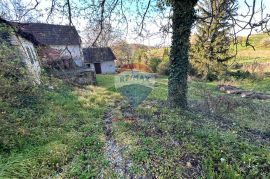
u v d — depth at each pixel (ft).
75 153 15.58
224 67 63.87
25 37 38.32
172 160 14.51
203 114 27.50
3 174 11.59
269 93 46.47
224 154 15.21
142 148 15.98
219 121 25.08
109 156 15.42
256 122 25.02
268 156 14.84
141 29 22.63
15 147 14.92
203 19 19.39
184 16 24.85
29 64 31.65
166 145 16.56
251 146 16.70
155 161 14.40
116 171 13.61
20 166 12.66
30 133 17.33
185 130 19.71
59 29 20.18
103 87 48.06
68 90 37.47
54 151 14.96
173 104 28.14
